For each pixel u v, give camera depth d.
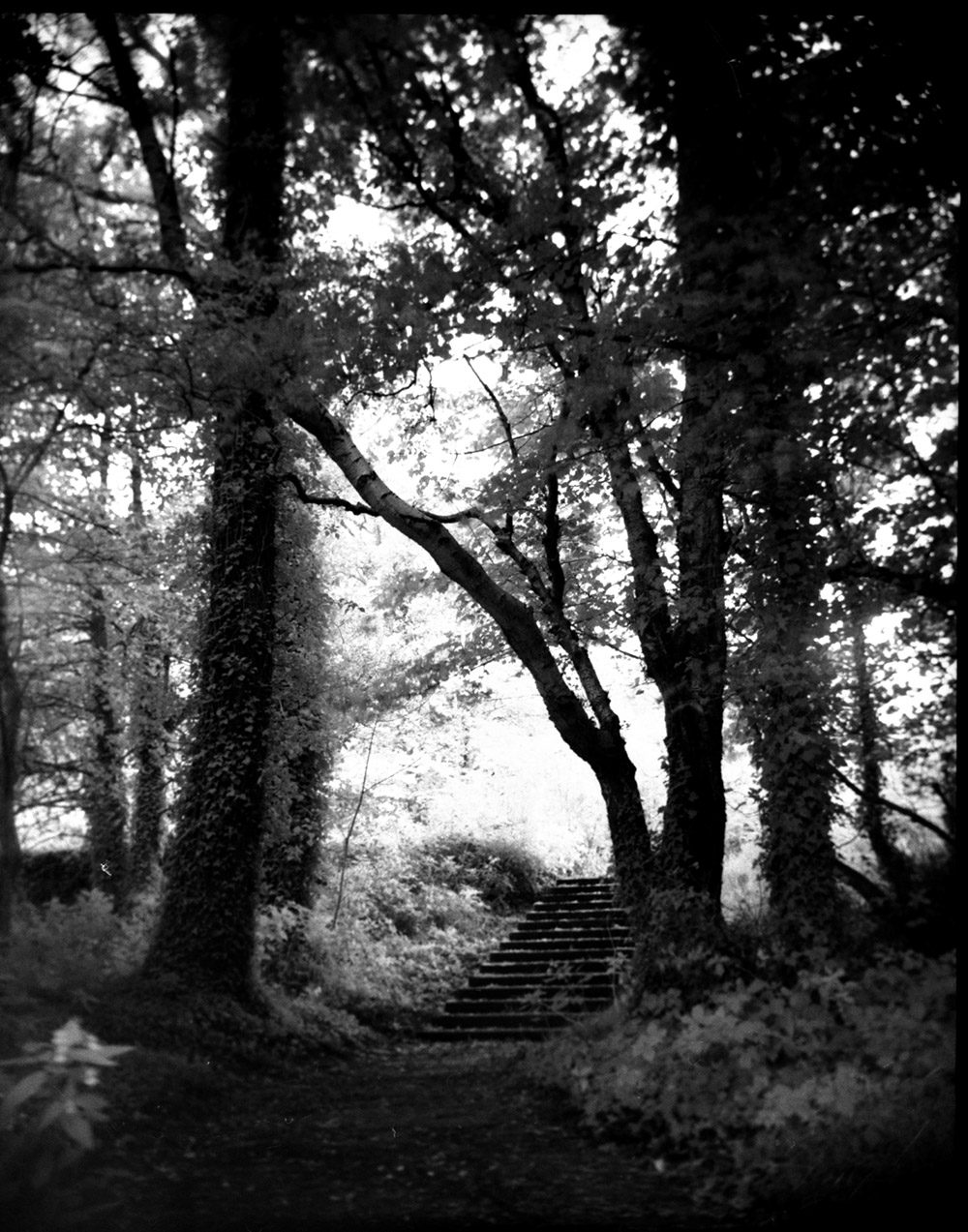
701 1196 4.22
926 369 5.64
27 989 6.70
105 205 7.22
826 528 6.41
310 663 11.65
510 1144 5.31
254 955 9.16
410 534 9.21
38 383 6.12
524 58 6.79
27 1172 3.98
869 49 5.69
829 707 6.09
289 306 7.33
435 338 7.56
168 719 12.39
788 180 6.05
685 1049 5.43
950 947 5.05
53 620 8.78
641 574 8.63
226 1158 5.01
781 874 6.73
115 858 11.83
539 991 9.34
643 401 7.24
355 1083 7.71
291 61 6.85
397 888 14.83
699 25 6.16
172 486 11.18
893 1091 4.05
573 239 7.15
